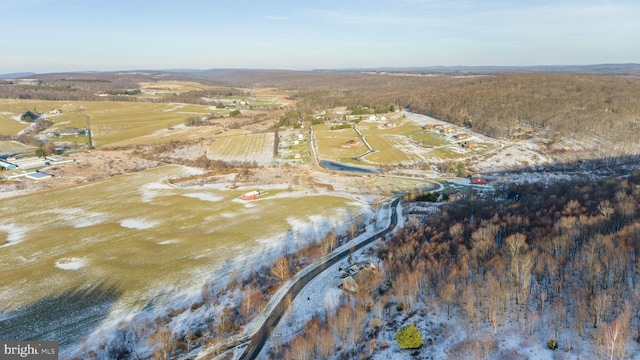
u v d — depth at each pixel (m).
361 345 50.72
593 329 46.78
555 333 47.12
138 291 65.94
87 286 67.75
